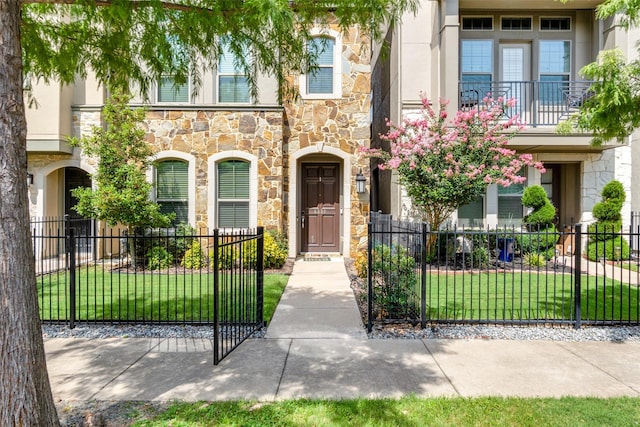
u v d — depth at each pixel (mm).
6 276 2246
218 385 3348
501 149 7727
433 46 9688
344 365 3764
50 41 4262
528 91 9977
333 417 2803
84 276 7879
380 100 13523
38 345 2391
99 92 9711
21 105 2320
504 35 10016
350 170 9930
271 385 3344
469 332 4703
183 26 4012
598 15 4684
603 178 10031
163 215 9008
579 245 4867
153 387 3311
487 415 2818
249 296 5098
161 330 4812
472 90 9141
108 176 8391
